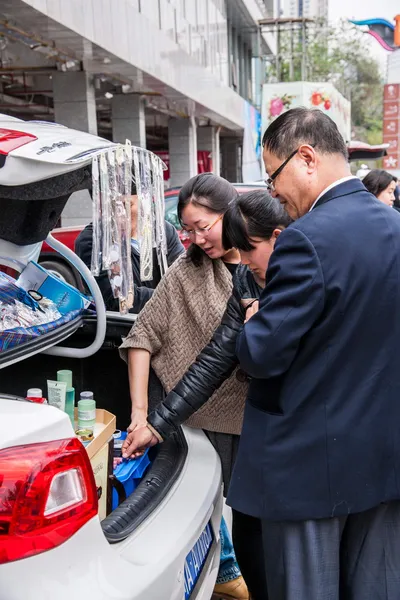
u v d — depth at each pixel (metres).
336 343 1.72
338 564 1.85
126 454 2.17
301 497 1.77
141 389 2.34
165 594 1.63
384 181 4.77
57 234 6.93
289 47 37.97
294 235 1.72
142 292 3.17
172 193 7.48
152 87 12.16
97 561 1.50
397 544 1.90
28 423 1.45
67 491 1.46
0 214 2.19
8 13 6.85
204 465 2.16
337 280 1.68
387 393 1.78
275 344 1.71
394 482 1.83
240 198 2.03
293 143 1.79
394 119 32.91
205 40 17.75
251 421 1.87
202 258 2.36
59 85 10.06
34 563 1.38
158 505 1.89
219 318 2.29
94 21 8.27
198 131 21.09
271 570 1.92
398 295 1.75
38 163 1.74
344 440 1.75
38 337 2.16
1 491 1.36
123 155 2.05
